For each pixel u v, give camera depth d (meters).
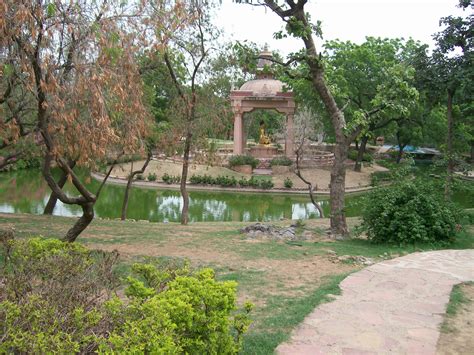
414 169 12.91
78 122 5.96
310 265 8.33
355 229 11.70
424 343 4.90
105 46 5.61
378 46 34.84
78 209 22.45
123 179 34.91
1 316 3.30
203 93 15.97
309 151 38.38
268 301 6.15
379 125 34.16
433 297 6.42
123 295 5.87
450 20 15.54
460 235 11.45
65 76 5.87
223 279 7.12
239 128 38.81
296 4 11.83
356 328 5.27
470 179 23.31
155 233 11.73
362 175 38.44
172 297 3.84
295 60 12.30
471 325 5.46
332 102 12.52
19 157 8.84
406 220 10.58
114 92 5.99
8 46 5.57
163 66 14.55
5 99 6.45
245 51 12.90
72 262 4.74
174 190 32.16
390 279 7.27
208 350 3.83
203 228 13.58
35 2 5.61
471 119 22.56
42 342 2.99
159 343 3.20
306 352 4.60
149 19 6.66
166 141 16.45
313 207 27.05
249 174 36.97
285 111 37.84
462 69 15.23
